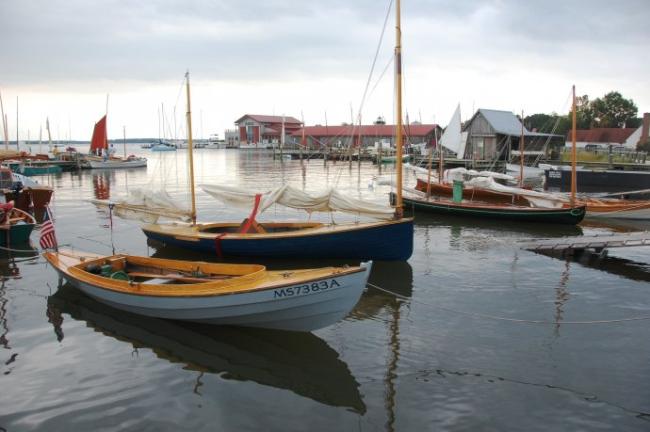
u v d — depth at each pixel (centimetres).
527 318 1470
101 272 1571
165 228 2219
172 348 1272
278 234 1936
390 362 1198
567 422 965
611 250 2244
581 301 1611
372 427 950
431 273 1911
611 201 3397
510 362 1198
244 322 1315
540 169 5534
